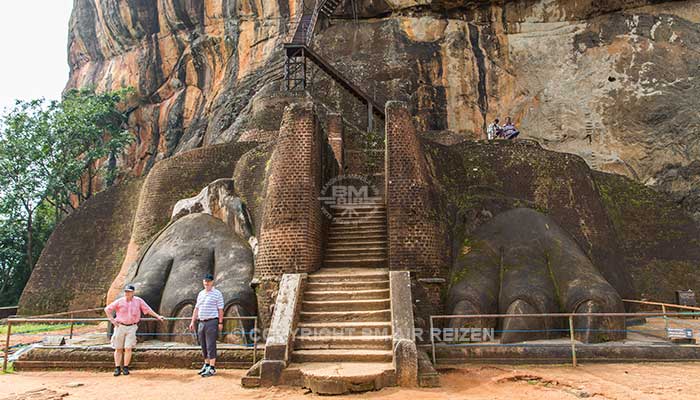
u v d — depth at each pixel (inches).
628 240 615.8
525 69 1018.7
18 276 1067.9
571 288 421.4
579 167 568.4
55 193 1034.7
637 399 275.9
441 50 1013.2
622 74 943.0
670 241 614.5
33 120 1034.1
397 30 1048.2
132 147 1291.8
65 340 426.3
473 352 378.0
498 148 575.8
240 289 424.2
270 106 787.4
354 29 1075.9
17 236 1093.1
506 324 404.8
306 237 425.1
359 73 976.3
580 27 1011.9
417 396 286.0
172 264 477.1
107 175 1219.9
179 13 1218.6
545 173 553.6
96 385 327.0
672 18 958.4
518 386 314.3
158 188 617.9
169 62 1262.3
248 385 313.4
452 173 543.2
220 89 1154.0
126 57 1317.7
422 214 439.2
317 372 303.1
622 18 986.1
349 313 366.3
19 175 1005.2
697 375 331.6
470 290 421.7
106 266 702.5
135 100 1294.3
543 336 405.1
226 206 518.0
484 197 533.6
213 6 1189.7
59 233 737.0
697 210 811.4
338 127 628.1
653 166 872.9
